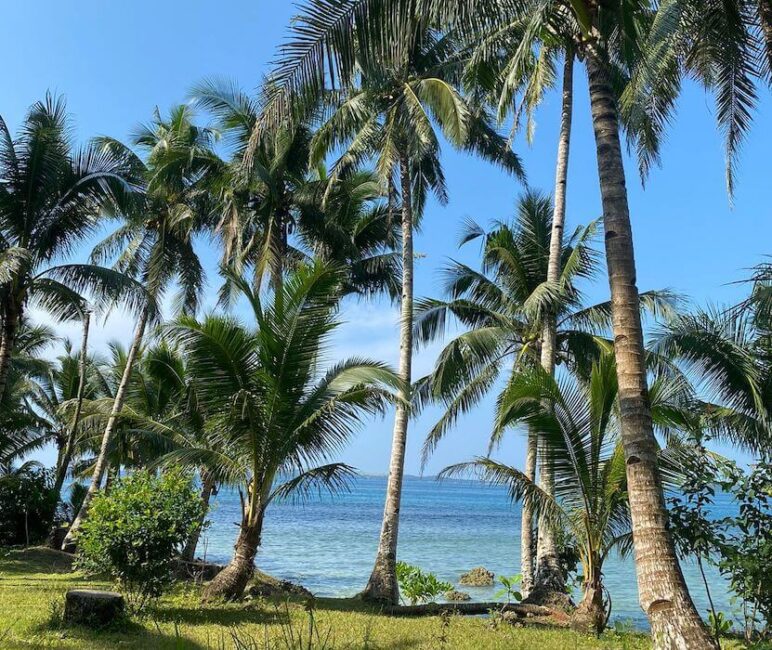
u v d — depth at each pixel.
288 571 26.70
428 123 15.51
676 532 7.40
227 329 12.09
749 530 7.22
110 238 23.34
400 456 15.74
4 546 21.06
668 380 12.08
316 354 12.44
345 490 12.88
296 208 20.89
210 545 35.66
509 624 11.95
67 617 8.98
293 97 8.03
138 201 16.75
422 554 34.84
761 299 7.74
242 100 20.28
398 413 15.99
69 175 16.05
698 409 12.30
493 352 17.36
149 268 22.30
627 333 7.27
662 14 8.78
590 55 8.17
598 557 11.73
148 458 22.03
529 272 18.59
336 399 12.34
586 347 18.02
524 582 15.95
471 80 15.12
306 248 22.28
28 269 15.37
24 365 30.39
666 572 6.54
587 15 8.15
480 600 20.45
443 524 60.31
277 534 46.09
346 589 22.27
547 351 16.16
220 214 21.88
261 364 12.33
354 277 22.19
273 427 12.38
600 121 7.91
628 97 10.73
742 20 9.84
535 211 18.88
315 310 12.29
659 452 10.23
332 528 53.09
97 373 31.73
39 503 22.67
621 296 7.37
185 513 10.91
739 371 11.78
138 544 10.31
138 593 10.82
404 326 16.66
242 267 20.88
